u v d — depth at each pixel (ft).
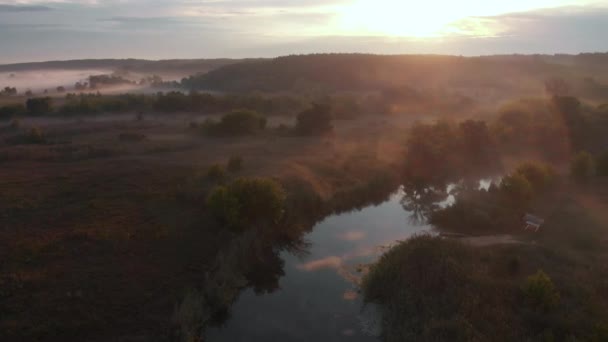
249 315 71.72
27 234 84.07
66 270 72.23
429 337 58.59
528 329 58.90
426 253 77.30
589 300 63.41
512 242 88.58
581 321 58.54
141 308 64.39
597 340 52.21
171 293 68.85
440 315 63.21
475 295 65.26
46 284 67.82
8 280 67.92
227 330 67.46
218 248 83.87
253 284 81.51
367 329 68.28
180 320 61.31
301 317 71.46
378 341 65.46
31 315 60.23
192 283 72.23
